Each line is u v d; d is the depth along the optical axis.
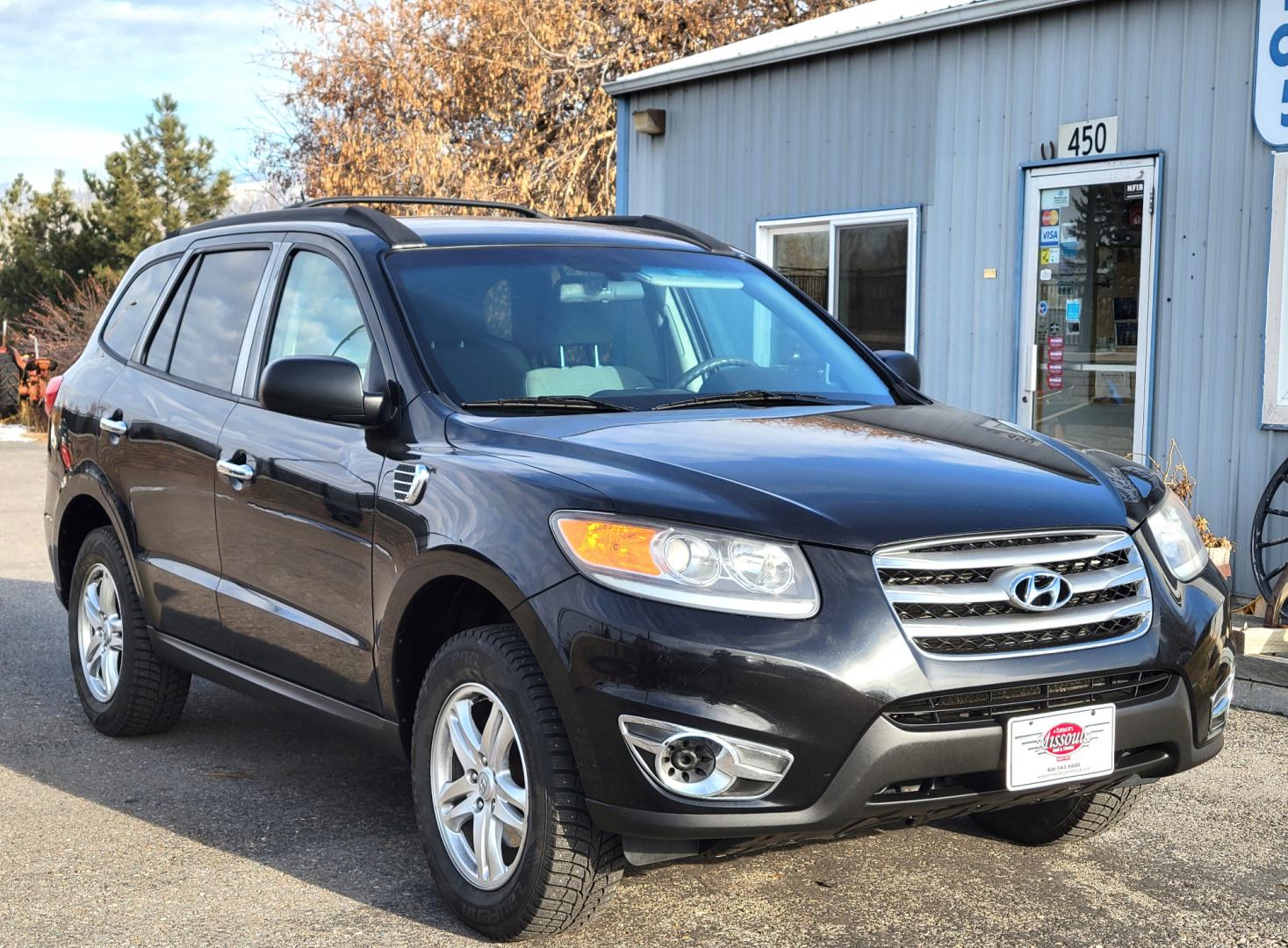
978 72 8.80
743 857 4.00
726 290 4.71
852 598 3.01
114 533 5.18
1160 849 4.09
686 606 3.01
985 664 3.05
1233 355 7.59
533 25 21.84
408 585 3.56
